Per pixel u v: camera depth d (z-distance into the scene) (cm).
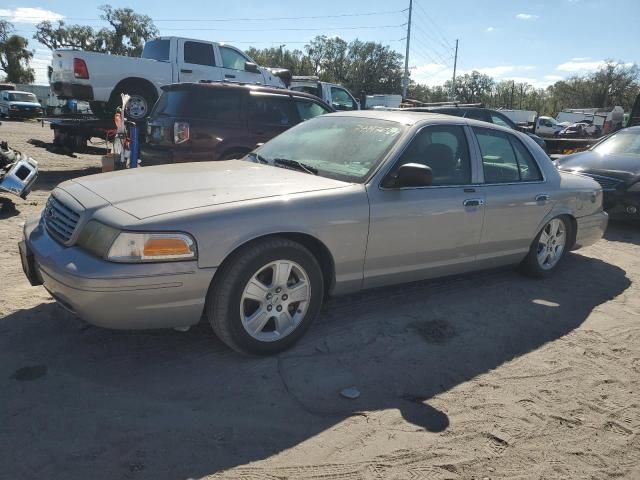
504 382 344
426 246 417
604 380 356
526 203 490
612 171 812
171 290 303
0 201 707
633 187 784
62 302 315
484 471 261
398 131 421
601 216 591
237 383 319
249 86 813
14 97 3681
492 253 479
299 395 312
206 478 242
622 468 271
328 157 423
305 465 255
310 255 352
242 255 324
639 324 453
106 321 299
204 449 261
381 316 430
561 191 529
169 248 299
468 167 454
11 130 2281
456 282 522
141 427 273
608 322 453
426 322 424
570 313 467
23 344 347
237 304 327
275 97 830
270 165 436
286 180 379
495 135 490
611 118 1823
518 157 507
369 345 379
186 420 282
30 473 237
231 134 786
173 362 338
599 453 281
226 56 1326
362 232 374
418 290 493
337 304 446
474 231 450
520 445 282
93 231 306
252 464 253
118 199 325
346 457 263
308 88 1606
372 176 388
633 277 586
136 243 294
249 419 287
